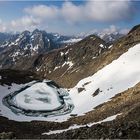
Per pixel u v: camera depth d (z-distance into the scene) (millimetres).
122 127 41281
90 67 183375
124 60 154750
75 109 136125
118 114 79125
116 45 180750
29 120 122875
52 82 191875
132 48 164375
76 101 147250
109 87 135500
